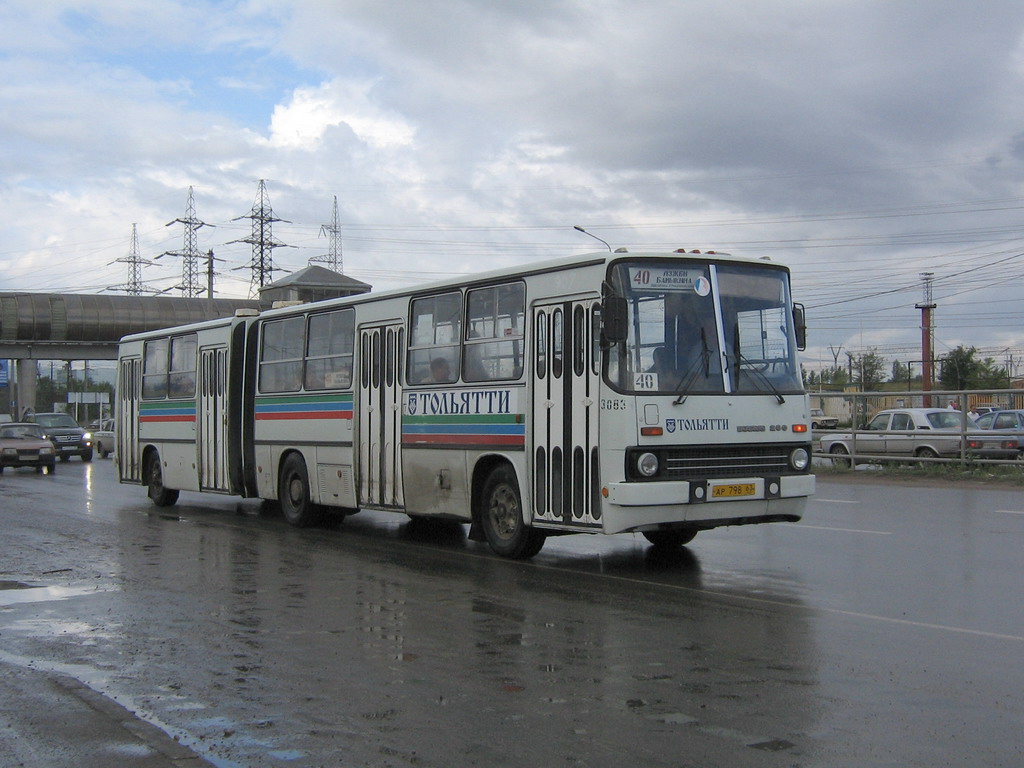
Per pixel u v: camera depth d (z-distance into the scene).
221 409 17.14
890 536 13.50
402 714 5.97
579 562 11.61
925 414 25.83
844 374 74.62
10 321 53.38
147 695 6.49
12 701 6.36
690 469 10.36
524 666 7.00
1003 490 20.45
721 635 7.80
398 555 12.48
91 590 10.19
